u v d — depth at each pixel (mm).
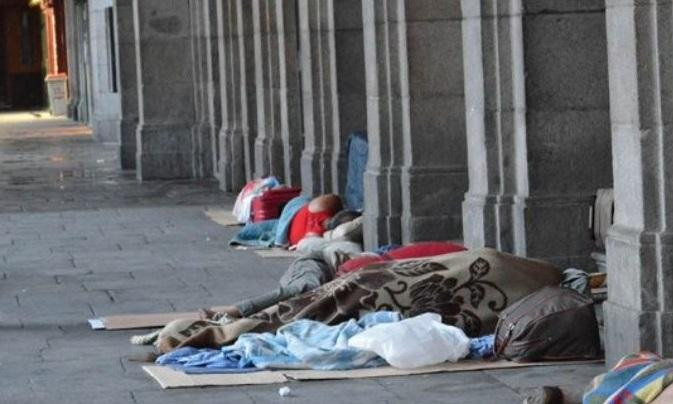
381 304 27281
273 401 23406
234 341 27156
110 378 25609
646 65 23297
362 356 25453
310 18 47062
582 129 31391
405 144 37812
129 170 73562
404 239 37625
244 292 34688
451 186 37469
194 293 34781
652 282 23266
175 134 67438
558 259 31359
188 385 24562
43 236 47344
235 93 61031
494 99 31734
